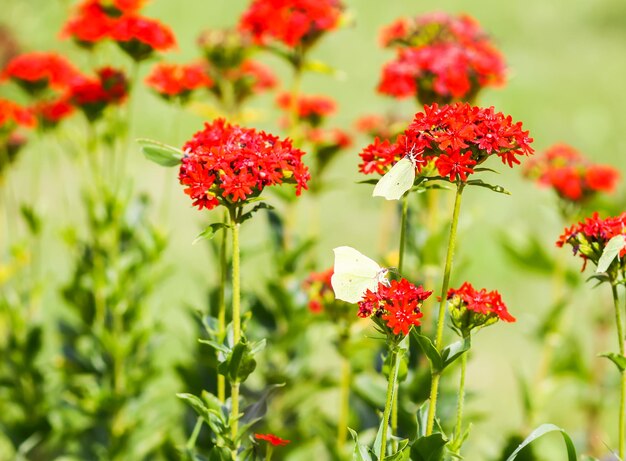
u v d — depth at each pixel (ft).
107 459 12.00
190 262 20.30
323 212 23.16
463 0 44.11
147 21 10.62
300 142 12.32
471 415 11.38
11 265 12.79
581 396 13.67
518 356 17.69
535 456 10.77
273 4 11.89
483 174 25.57
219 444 7.62
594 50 37.37
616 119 29.68
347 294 6.28
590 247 6.78
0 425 12.46
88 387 12.18
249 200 6.58
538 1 43.62
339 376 12.78
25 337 12.30
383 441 6.25
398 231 12.11
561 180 11.39
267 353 12.21
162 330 12.60
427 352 6.31
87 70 15.90
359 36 37.91
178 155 7.24
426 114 6.15
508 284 20.48
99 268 11.71
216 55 12.95
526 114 30.25
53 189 22.82
